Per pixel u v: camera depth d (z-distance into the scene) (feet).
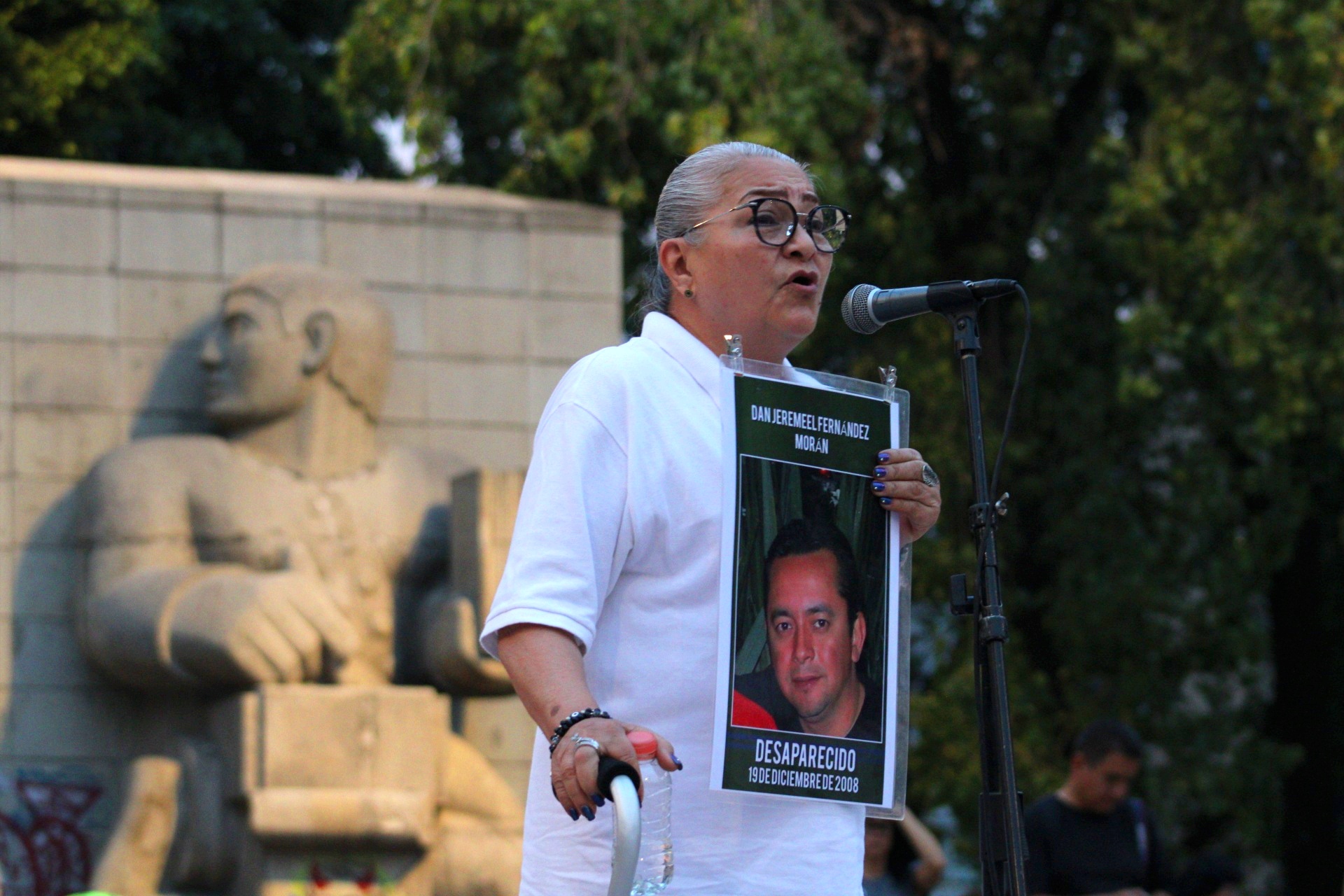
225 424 35.29
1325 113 45.16
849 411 11.61
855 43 51.65
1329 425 50.75
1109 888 23.57
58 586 34.78
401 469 36.14
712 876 10.75
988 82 52.34
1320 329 48.85
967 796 46.91
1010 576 52.49
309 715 32.04
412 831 32.04
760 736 10.83
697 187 11.76
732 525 10.94
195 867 32.45
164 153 65.00
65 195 35.86
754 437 11.13
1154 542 51.78
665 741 10.08
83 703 34.55
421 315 37.99
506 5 47.44
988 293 13.69
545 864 10.93
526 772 36.01
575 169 46.06
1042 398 52.37
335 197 37.65
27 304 35.37
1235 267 47.65
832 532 11.37
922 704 48.62
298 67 68.95
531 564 10.61
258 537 34.14
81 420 35.45
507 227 38.78
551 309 38.88
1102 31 51.96
